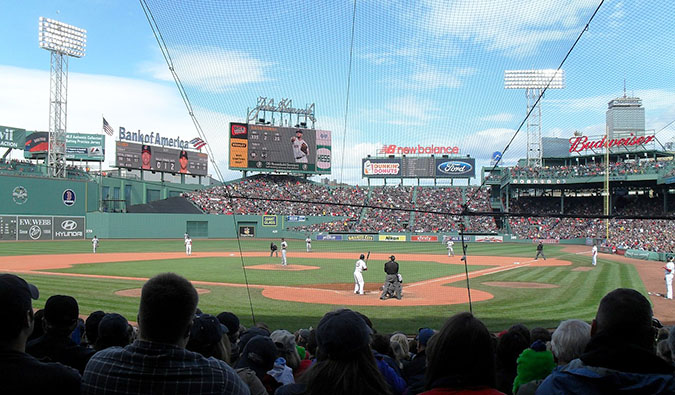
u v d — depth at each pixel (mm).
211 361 2861
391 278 17859
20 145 69062
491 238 56969
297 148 64625
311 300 17516
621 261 35719
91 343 5672
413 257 38969
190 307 2814
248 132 62469
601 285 21641
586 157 60000
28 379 2627
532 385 3547
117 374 2668
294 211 64688
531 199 57281
